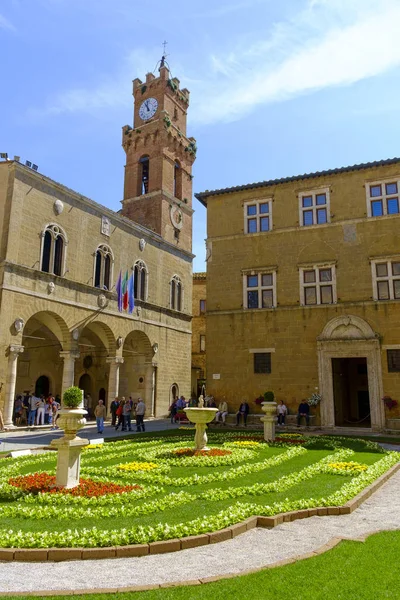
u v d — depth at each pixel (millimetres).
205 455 15977
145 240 44688
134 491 10641
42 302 32188
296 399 27719
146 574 6355
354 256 28047
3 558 6863
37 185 33125
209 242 31734
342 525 8609
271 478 12422
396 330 26281
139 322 42344
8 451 18266
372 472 13055
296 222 29828
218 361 29859
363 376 33562
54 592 5660
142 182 54969
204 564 6699
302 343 28188
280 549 7305
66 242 34906
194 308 61562
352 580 5855
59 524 8320
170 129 53406
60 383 41688
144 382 43562
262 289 29859
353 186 28922
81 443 11117
